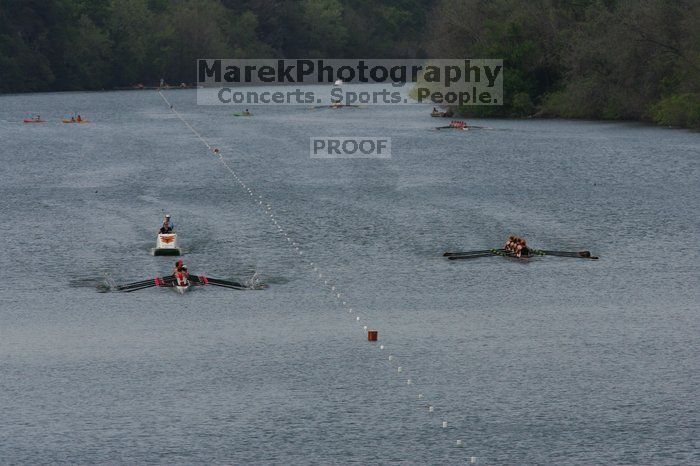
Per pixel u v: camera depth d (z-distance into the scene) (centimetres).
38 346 14462
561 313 16000
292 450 11200
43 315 15938
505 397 12612
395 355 14138
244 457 11031
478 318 15788
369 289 17425
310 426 11788
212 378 13250
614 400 12469
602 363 13738
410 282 17838
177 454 11094
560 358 13950
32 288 17450
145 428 11725
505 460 10969
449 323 15550
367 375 13388
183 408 12281
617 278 17975
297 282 17875
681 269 18562
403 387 12950
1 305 16462
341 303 16625
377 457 11038
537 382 13075
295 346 14525
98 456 11038
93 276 18238
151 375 13350
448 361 13888
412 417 12031
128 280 17962
